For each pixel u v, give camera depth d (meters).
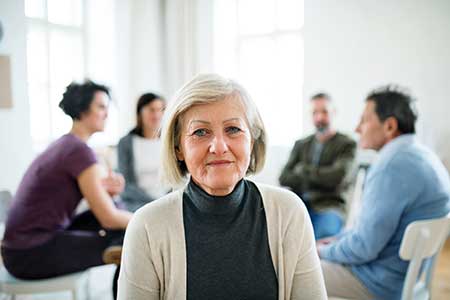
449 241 3.11
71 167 1.46
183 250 0.83
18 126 3.29
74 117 1.63
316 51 3.91
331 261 1.48
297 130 4.24
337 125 3.83
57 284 1.46
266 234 0.86
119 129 4.36
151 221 0.85
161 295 0.86
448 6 3.18
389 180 1.29
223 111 0.79
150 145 2.63
